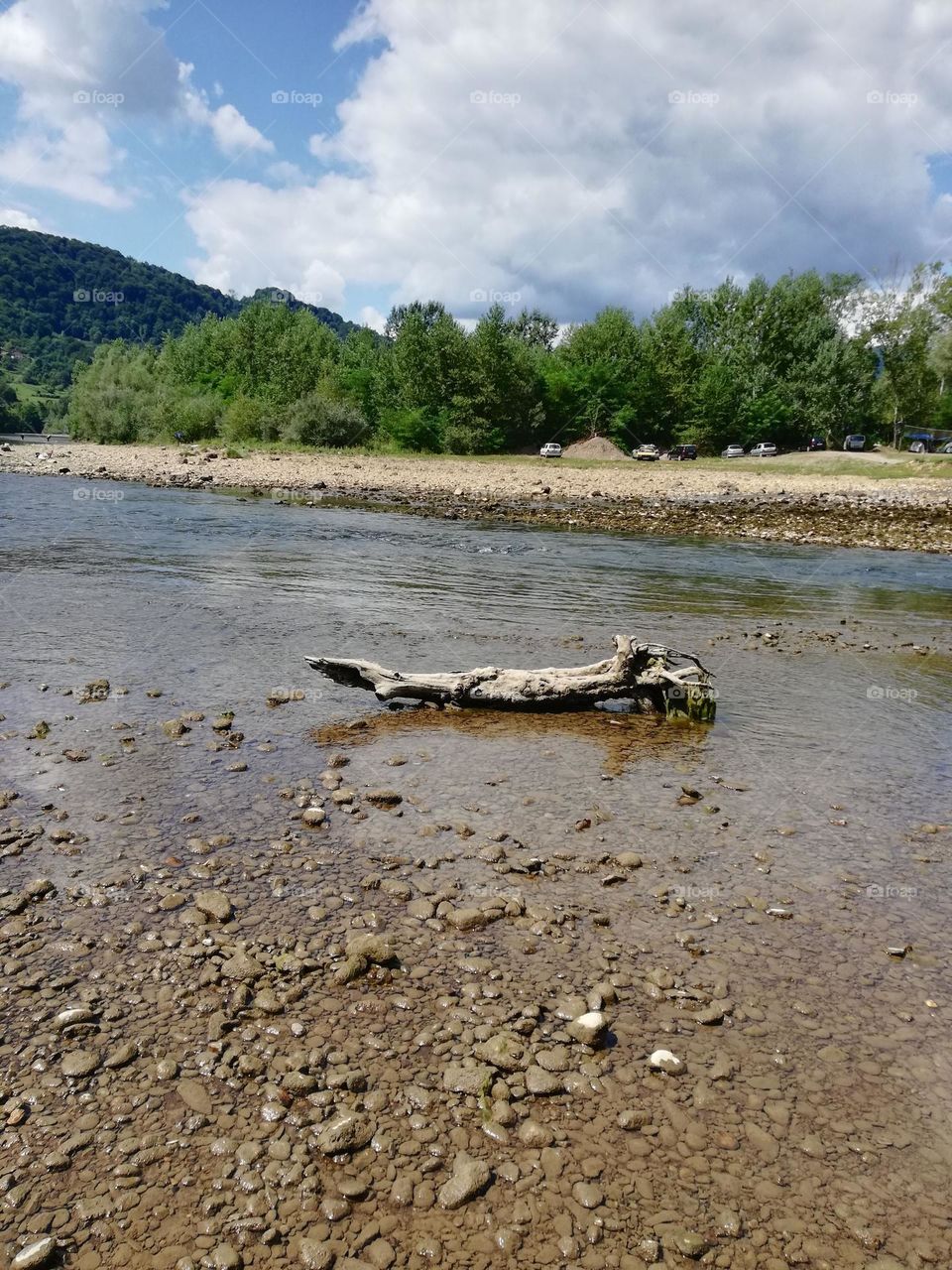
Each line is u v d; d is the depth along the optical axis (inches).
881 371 3341.5
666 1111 147.0
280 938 191.9
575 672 374.9
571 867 231.1
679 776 301.1
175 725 320.5
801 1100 151.0
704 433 3427.7
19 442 3533.5
